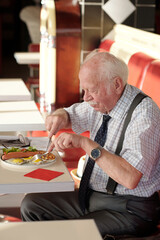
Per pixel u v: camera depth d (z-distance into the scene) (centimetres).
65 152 305
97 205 204
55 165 195
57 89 388
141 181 195
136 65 303
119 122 201
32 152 201
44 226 125
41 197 219
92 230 123
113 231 193
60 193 224
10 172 183
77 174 246
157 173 199
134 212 196
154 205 198
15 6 1241
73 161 304
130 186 181
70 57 384
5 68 930
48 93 392
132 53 328
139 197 197
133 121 194
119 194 200
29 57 494
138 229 195
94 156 183
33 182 173
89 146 184
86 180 209
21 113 257
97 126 223
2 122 234
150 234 201
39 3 1013
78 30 382
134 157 182
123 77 198
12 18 1257
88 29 412
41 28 426
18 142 225
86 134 339
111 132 204
